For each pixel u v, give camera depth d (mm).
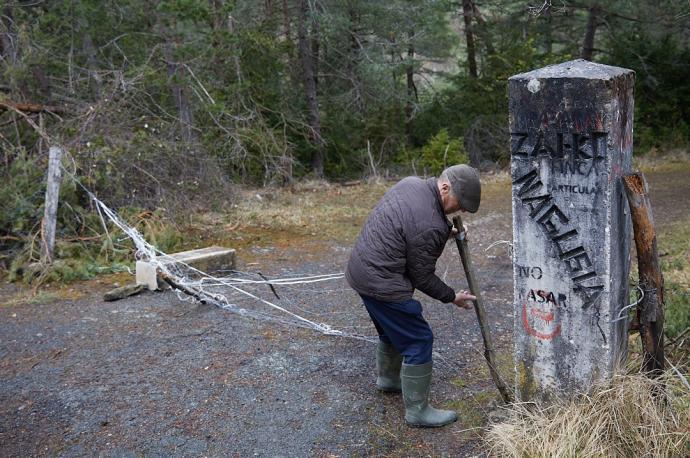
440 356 4652
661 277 3320
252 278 6871
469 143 16688
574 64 3182
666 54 18203
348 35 15828
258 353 4793
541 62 17062
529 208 3316
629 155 3287
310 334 5156
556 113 3131
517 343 3516
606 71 3057
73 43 10711
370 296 3506
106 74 9992
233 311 5668
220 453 3500
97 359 4754
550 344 3398
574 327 3309
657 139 17531
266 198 11430
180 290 6023
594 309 3230
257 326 5352
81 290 6508
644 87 18375
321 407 3957
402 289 3459
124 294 6176
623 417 3180
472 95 17516
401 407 3930
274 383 4293
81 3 10078
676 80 18312
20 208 7348
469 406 3910
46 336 5242
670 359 3969
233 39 11398
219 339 5078
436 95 18938
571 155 3139
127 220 8086
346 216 10305
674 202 10422
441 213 3408
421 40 17125
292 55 14977
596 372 3291
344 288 6473
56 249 7188
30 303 6105
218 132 11547
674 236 7879
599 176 3084
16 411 4000
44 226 7031
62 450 3555
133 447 3572
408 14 15461
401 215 3379
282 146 13148
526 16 17109
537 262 3355
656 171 14375
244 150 11133
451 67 23422
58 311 5863
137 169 8664
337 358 4672
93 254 7512
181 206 9047
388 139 16641
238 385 4273
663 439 3105
